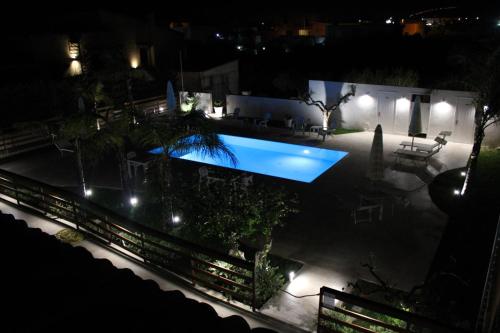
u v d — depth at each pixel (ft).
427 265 28.89
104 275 15.93
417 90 57.36
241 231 27.20
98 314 12.25
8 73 74.08
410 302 21.63
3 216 24.25
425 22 182.19
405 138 59.00
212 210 27.81
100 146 34.14
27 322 11.66
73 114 35.99
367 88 61.05
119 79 59.16
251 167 52.54
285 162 54.39
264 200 29.04
